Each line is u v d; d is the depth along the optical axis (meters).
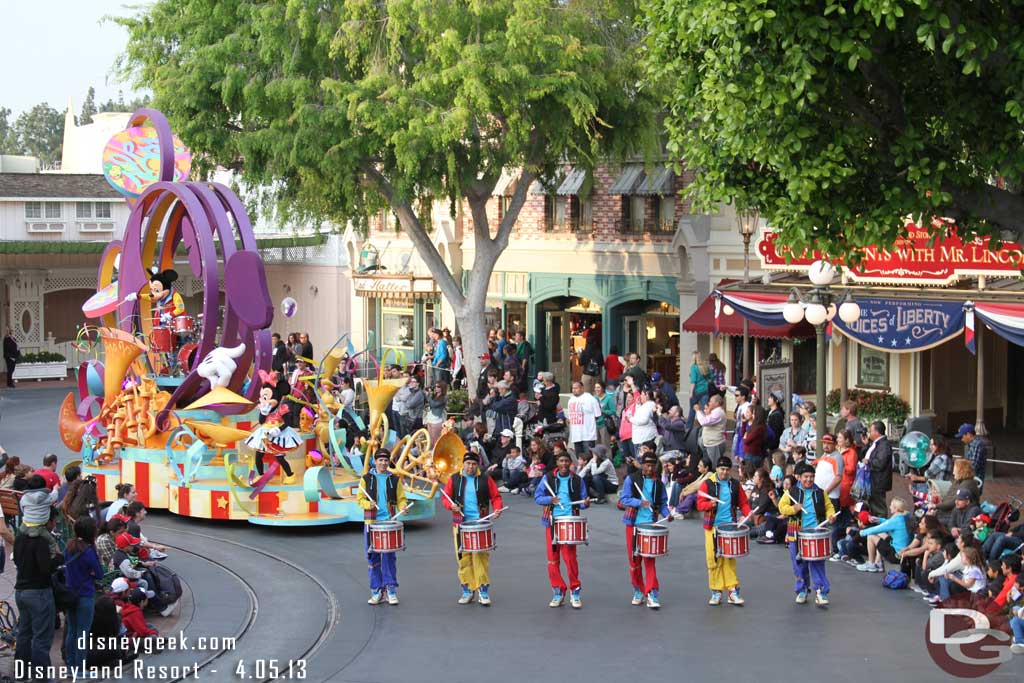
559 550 18.08
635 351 38.38
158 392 24.77
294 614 17.81
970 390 31.84
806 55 15.19
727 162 17.20
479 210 33.72
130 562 16.80
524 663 15.47
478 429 27.17
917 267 26.75
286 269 54.78
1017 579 15.82
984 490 24.92
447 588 19.11
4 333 51.22
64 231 51.09
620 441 26.89
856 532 20.33
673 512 23.47
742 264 33.56
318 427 24.31
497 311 42.34
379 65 30.88
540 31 29.58
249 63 32.62
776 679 14.72
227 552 21.44
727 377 34.41
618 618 17.39
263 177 33.56
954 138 16.55
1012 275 25.61
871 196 16.41
